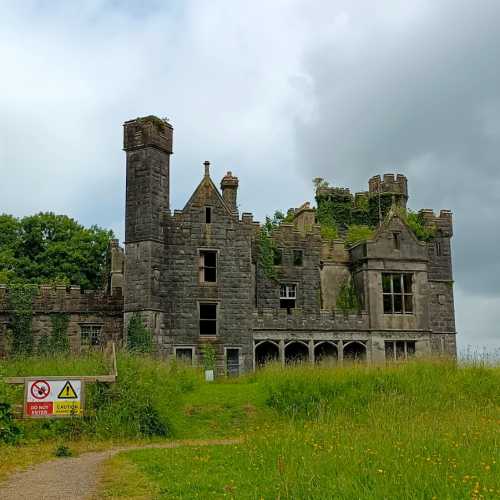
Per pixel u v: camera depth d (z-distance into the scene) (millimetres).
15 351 39281
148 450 16938
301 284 45688
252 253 44906
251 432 20109
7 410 18984
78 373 22562
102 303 41250
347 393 24531
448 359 28406
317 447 14312
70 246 60938
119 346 34906
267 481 11625
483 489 9828
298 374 25594
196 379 27766
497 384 25656
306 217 49094
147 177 39219
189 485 11828
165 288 39250
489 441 14031
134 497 11320
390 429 16359
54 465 15336
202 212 40844
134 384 21734
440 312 47938
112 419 20328
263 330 41469
